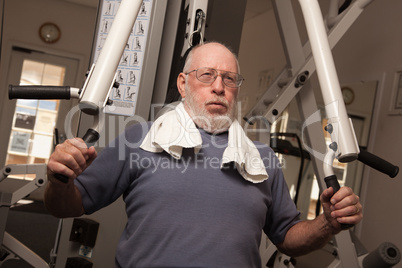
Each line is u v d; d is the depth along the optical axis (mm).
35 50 6273
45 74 6340
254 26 5406
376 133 3039
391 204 2818
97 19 1760
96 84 889
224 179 1191
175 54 1731
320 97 3568
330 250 2623
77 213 1172
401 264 2668
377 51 3160
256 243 1193
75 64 6426
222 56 1294
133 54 1647
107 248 1645
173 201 1132
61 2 6367
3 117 6090
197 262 1078
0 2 4703
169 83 1726
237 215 1158
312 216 3500
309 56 2004
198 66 1292
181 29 1732
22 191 1598
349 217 994
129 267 1131
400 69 2902
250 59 5387
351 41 3455
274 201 1345
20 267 3119
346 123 963
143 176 1194
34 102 6188
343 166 3285
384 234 2836
